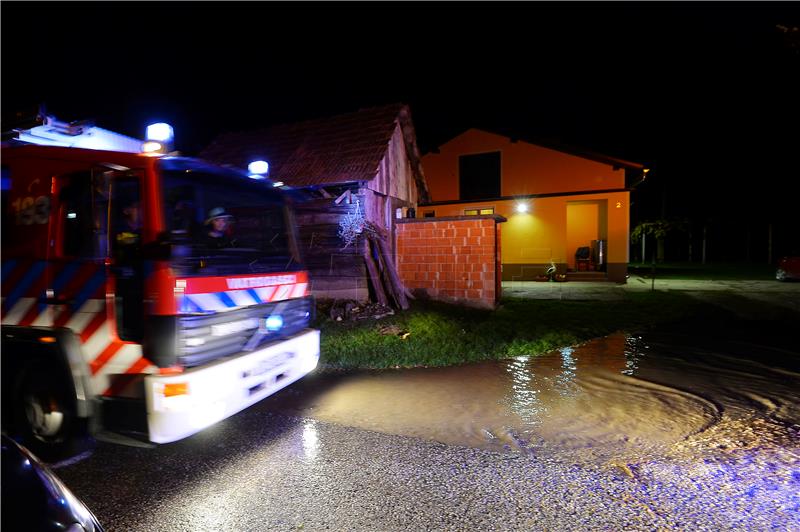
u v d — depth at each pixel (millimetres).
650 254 42688
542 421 4879
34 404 4191
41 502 2238
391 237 11789
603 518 3129
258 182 4793
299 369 4926
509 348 7820
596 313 11406
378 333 8430
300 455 4129
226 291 3992
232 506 3334
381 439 4457
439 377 6477
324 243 11094
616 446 4262
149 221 3611
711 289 16531
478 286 11109
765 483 3557
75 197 3902
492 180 22062
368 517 3174
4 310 4172
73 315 3879
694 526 3033
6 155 4176
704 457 4012
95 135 5316
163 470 3877
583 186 20438
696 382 6141
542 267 20812
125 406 3645
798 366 6855
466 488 3535
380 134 11961
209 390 3648
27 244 4070
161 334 3537
